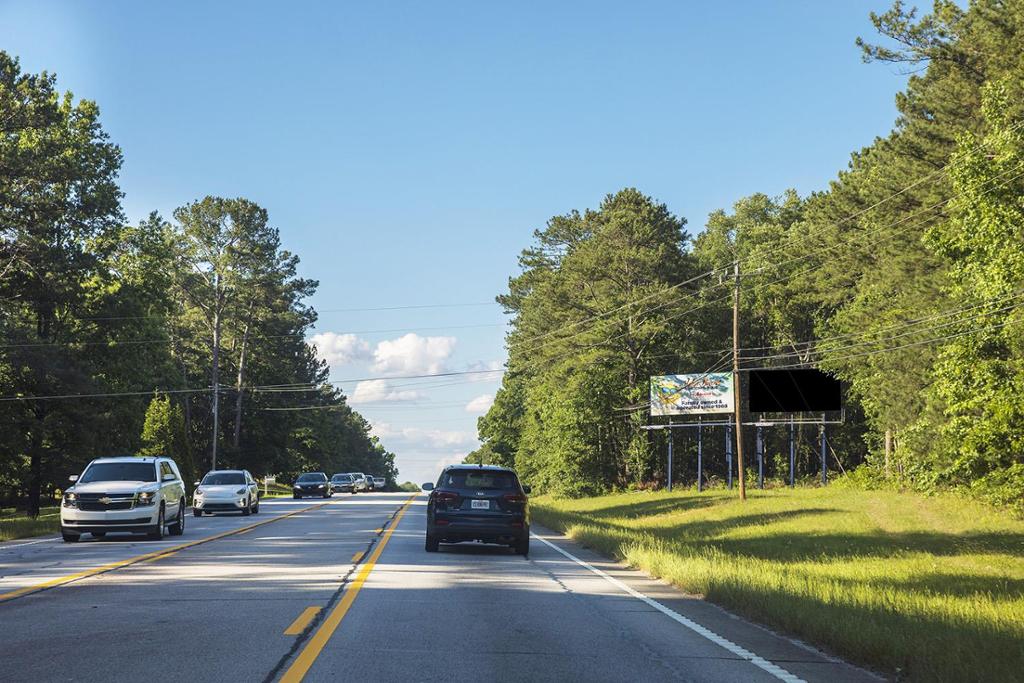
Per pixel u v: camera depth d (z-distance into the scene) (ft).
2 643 30.91
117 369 179.52
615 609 41.73
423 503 182.09
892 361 170.71
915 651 29.14
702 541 118.42
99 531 80.69
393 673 26.66
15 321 168.04
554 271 305.73
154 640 31.50
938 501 152.15
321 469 412.36
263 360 335.06
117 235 177.37
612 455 282.97
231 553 67.05
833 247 208.03
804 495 194.39
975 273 109.60
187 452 218.59
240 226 311.88
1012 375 113.09
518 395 402.52
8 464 168.76
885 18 134.21
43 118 159.02
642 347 271.49
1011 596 56.29
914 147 146.30
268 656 28.81
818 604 39.40
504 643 32.07
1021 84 112.78
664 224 269.03
